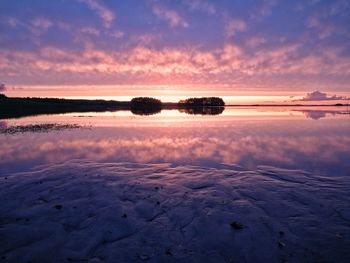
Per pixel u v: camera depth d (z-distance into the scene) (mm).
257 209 5359
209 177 7434
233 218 5000
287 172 7879
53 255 3928
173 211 5316
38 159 9617
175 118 29266
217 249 4074
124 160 9461
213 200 5824
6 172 7992
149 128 18797
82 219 4969
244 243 4211
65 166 8641
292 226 4691
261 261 3795
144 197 6004
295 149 11258
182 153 10562
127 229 4633
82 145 12312
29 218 5020
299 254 3926
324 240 4254
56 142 13156
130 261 3787
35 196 6055
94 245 4172
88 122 24188
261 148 11508
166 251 4020
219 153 10539
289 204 5574
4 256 3896
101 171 8031
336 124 21500
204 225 4758
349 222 4809
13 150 11188
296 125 20797
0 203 5688
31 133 16453
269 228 4625
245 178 7324
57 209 5383
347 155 10055
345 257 3834
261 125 20797
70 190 6418
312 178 7277
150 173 7848
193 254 3953
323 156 9930
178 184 6871
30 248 4094
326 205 5496
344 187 6531
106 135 15430
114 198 5922
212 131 17062
